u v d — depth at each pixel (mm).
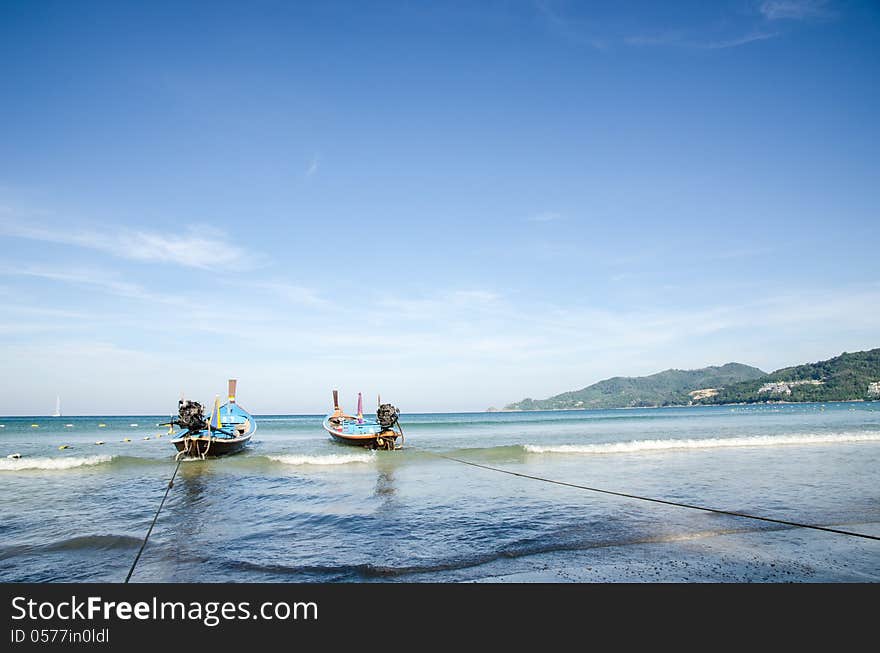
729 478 16625
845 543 9609
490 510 12602
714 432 38281
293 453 25688
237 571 8516
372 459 22422
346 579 8078
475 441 33062
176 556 9305
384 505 13344
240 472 19297
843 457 21422
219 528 11211
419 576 8164
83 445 31266
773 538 9961
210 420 24594
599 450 24875
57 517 12305
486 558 8953
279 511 12781
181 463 21656
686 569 8281
